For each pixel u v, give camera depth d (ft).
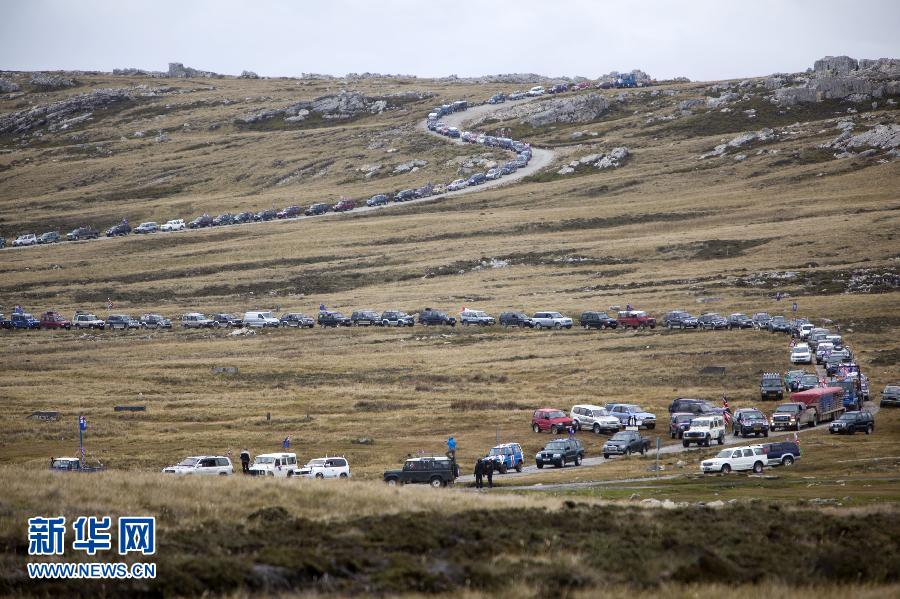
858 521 416.67
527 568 338.54
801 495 564.71
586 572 334.85
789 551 371.15
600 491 613.52
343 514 422.41
